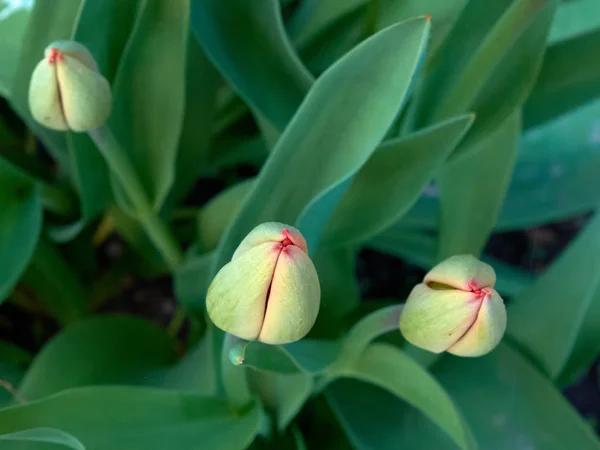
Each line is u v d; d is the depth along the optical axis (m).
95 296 0.45
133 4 0.27
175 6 0.26
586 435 0.29
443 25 0.29
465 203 0.32
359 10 0.31
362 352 0.24
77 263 0.44
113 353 0.33
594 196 0.43
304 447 0.30
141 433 0.24
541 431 0.30
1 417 0.21
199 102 0.34
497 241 0.53
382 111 0.23
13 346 0.39
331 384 0.32
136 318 0.35
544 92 0.31
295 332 0.18
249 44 0.28
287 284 0.17
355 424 0.31
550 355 0.31
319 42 0.32
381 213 0.27
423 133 0.24
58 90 0.23
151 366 0.34
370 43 0.21
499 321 0.19
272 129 0.31
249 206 0.24
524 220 0.43
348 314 0.34
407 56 0.22
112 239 0.48
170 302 0.47
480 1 0.28
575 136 0.45
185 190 0.38
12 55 0.33
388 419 0.31
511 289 0.43
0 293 0.28
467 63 0.29
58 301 0.40
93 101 0.23
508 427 0.30
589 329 0.32
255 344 0.22
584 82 0.31
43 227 0.37
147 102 0.29
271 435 0.31
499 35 0.26
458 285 0.19
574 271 0.31
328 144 0.24
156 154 0.30
